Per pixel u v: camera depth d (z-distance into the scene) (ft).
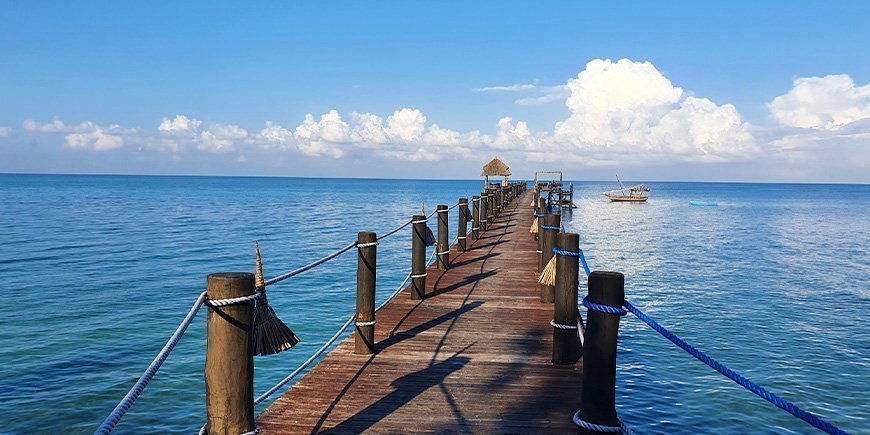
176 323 46.91
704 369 37.86
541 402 15.97
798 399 33.58
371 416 14.93
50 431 27.86
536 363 19.43
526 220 81.15
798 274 77.82
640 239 120.37
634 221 172.65
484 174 153.38
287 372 36.52
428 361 19.54
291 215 179.83
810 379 36.76
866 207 290.15
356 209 215.10
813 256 97.81
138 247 96.07
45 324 46.14
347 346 21.33
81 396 31.91
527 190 238.27
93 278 67.00
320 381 17.51
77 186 492.13
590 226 152.56
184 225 139.74
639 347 42.39
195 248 95.86
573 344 19.26
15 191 362.74
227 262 81.00
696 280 71.67
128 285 62.90
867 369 38.75
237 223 147.23
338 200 293.64
